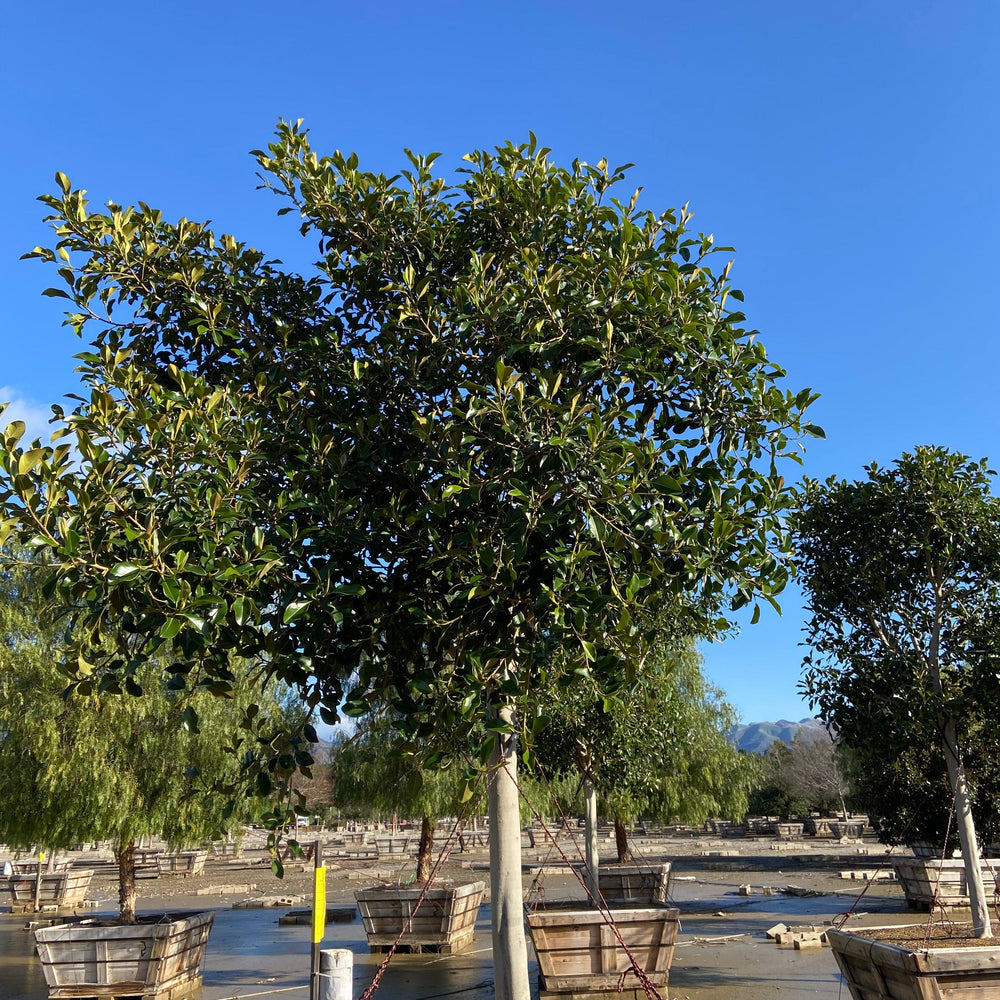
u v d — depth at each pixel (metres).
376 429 6.10
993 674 9.73
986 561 10.17
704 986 11.31
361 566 5.81
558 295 6.06
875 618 10.63
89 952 11.30
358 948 15.77
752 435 6.12
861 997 8.34
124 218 6.34
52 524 4.59
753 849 39.25
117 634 5.44
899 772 14.34
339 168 6.68
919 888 18.05
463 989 11.70
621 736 12.59
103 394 4.95
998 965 7.12
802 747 59.50
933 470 10.42
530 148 6.92
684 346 5.71
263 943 17.00
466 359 6.16
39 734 13.89
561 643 5.32
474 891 15.82
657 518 5.42
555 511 5.10
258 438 5.49
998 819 14.85
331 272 6.71
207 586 4.80
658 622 8.83
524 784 20.36
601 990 10.66
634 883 18.36
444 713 5.43
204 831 14.13
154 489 4.95
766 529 6.02
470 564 5.33
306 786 32.19
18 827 14.47
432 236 6.66
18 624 14.88
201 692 14.48
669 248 6.46
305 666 5.45
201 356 6.76
